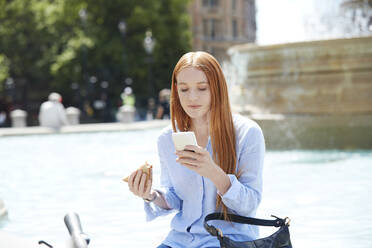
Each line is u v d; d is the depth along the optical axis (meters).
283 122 8.24
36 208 4.15
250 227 2.00
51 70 29.83
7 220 3.70
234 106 9.80
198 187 1.98
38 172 6.74
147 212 2.10
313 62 8.50
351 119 7.93
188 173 1.99
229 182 1.83
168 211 2.12
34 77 33.28
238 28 54.31
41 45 32.06
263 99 9.23
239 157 1.97
